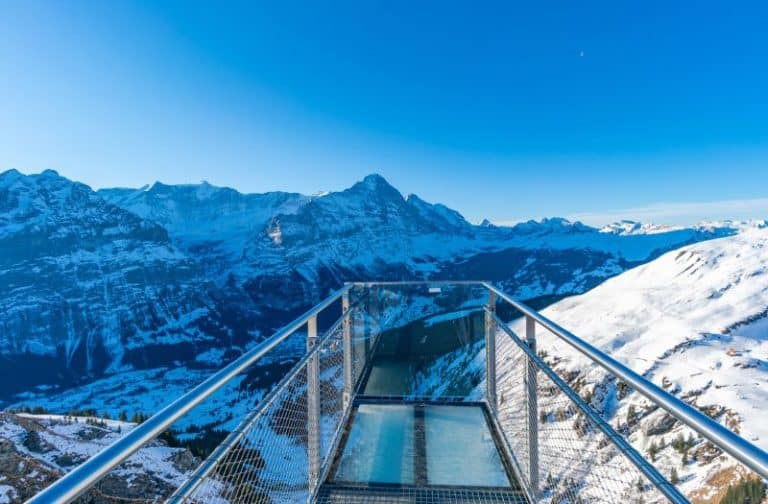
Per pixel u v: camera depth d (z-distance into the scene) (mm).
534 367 2744
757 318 103562
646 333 107688
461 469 3105
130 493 19797
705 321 106812
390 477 3045
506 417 3420
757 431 56531
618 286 165000
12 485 24609
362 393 4328
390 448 3400
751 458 899
